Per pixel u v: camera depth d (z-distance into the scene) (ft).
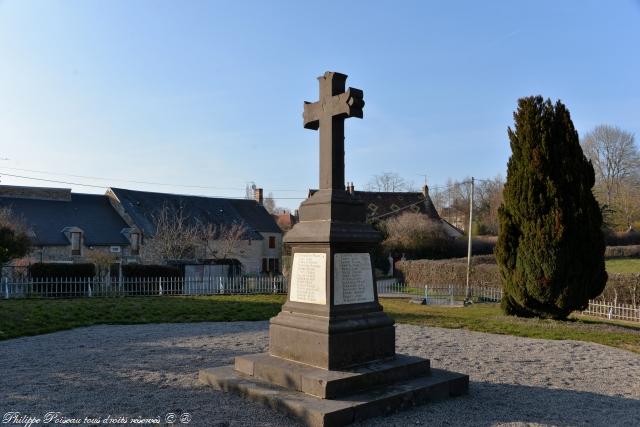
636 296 68.74
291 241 25.27
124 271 88.43
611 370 30.17
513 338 41.55
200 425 19.24
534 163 50.80
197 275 118.62
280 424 19.47
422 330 45.62
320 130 25.80
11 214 116.98
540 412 21.58
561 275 49.78
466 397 23.67
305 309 24.23
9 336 39.27
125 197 148.97
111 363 30.01
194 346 35.99
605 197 203.62
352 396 21.04
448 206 248.32
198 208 166.81
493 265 98.99
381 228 149.69
